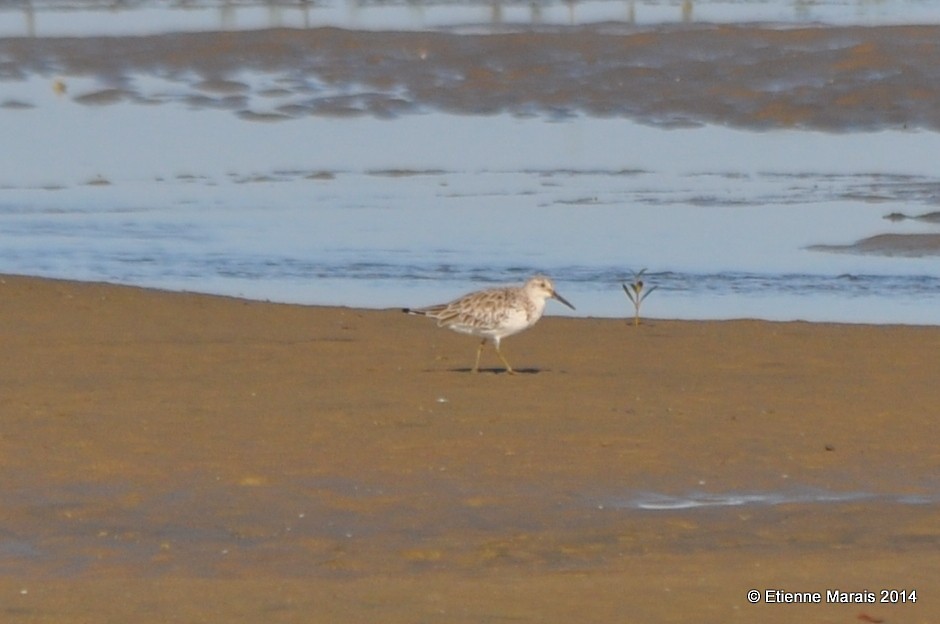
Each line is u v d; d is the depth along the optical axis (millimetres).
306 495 14406
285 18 62438
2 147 39125
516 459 15516
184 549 13023
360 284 26406
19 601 11680
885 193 33500
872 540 13297
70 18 63312
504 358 20219
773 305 24984
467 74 47656
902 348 21016
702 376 19281
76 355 20203
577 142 39281
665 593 11812
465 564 12688
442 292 25812
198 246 29219
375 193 33875
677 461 15508
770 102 43094
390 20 61656
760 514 13984
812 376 19312
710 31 52156
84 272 27172
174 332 21828
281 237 29906
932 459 15664
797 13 63312
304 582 12172
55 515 13828
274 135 40500
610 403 17750
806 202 32688
